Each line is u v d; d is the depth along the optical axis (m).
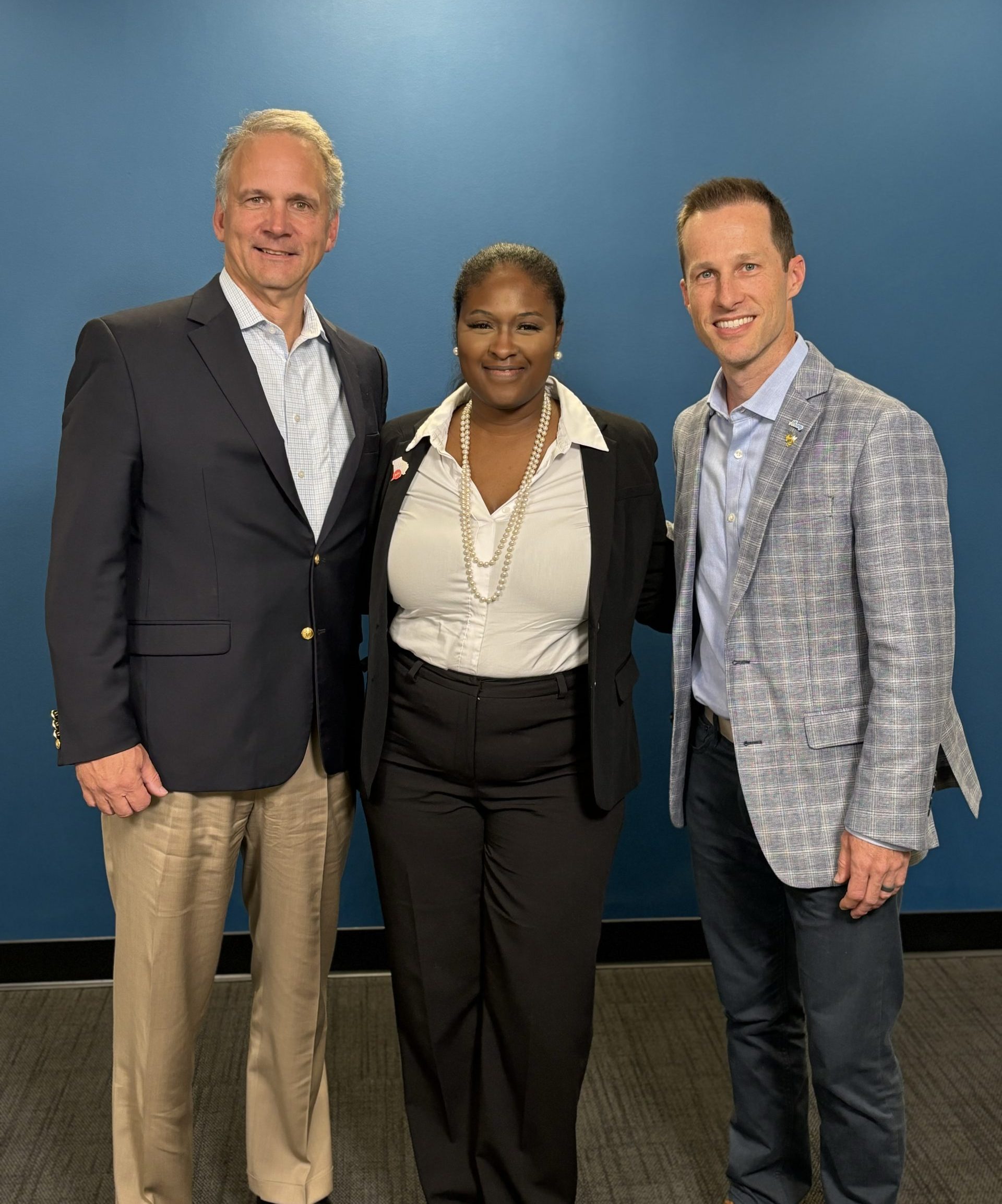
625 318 2.73
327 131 2.60
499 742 1.75
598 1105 2.35
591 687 1.74
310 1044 1.99
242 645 1.77
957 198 2.71
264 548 1.78
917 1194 2.06
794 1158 1.97
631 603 1.83
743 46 2.63
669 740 2.91
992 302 2.76
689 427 1.91
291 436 1.83
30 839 2.82
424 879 1.84
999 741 2.94
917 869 2.98
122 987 1.87
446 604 1.76
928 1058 2.50
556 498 1.74
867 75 2.65
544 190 2.66
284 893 1.93
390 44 2.57
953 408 2.80
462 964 1.89
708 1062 2.51
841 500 1.59
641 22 2.60
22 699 2.76
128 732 1.72
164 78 2.54
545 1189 1.92
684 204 1.73
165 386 1.73
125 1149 1.89
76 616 1.69
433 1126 1.95
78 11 2.50
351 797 2.00
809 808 1.65
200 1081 2.42
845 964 1.67
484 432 1.78
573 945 1.82
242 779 1.78
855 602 1.63
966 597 2.88
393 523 1.80
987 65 2.66
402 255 2.67
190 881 1.83
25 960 2.84
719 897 1.91
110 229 2.59
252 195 1.74
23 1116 2.30
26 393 2.64
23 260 2.58
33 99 2.52
